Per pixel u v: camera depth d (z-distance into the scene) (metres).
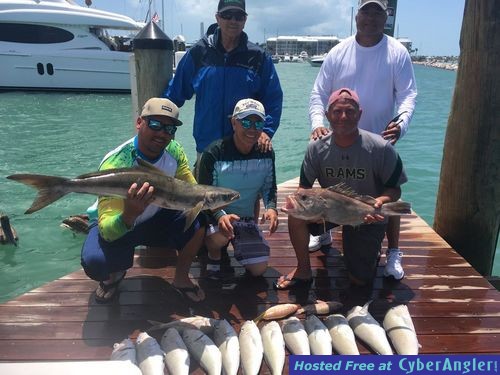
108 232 3.11
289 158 12.11
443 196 4.91
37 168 10.34
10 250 6.07
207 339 2.98
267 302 3.64
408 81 4.03
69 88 24.00
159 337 3.17
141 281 3.91
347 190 3.33
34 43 23.02
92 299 3.62
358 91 4.13
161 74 4.49
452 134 4.66
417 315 3.45
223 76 4.08
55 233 6.61
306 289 3.83
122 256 3.33
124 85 24.44
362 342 3.11
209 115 4.18
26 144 13.02
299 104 24.50
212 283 3.92
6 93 23.42
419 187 9.27
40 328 3.24
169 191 3.03
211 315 3.45
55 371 2.03
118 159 3.34
